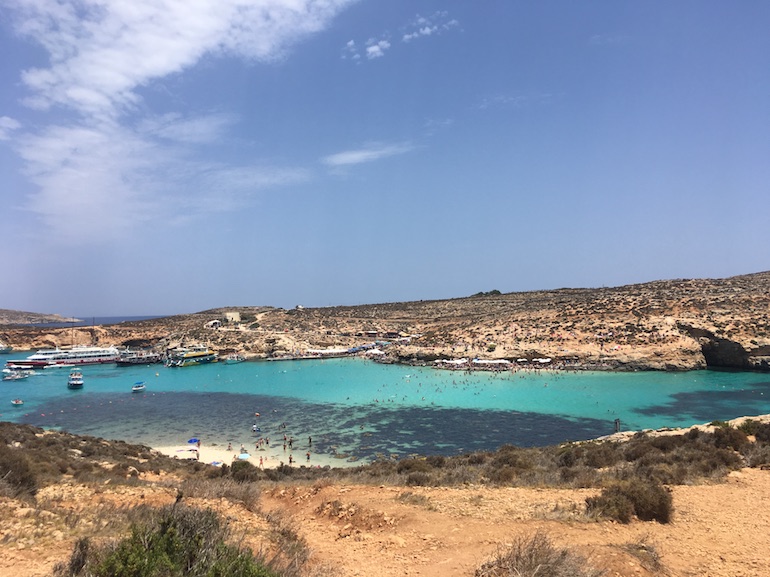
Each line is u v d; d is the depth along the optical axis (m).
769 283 142.62
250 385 105.81
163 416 73.44
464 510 14.41
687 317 119.25
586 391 86.75
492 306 196.62
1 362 157.50
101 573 7.12
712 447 24.92
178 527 8.55
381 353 147.00
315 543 12.63
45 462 22.20
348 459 49.91
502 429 61.94
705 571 10.05
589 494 16.38
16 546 9.38
